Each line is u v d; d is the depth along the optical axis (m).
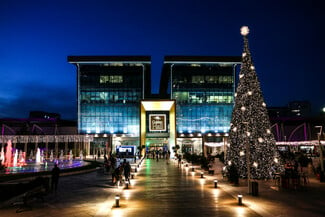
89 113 87.38
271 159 22.59
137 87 88.38
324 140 59.06
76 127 91.50
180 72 88.88
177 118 87.38
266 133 23.03
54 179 18.84
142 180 24.88
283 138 95.62
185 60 86.25
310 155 56.16
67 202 15.35
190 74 89.06
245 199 15.14
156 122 83.31
